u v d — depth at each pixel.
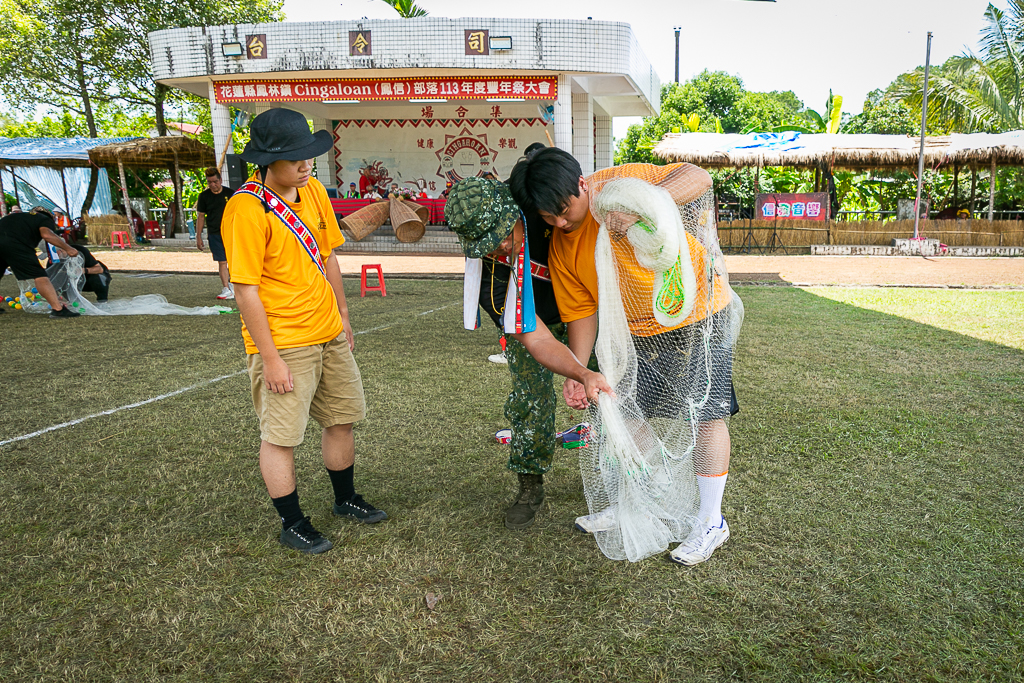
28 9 20.89
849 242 16.02
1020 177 18.70
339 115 19.62
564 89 15.12
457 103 19.11
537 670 1.83
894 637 1.92
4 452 3.34
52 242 7.12
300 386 2.39
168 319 6.97
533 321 2.25
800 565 2.29
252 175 2.36
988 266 12.34
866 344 5.48
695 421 2.34
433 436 3.56
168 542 2.51
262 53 14.88
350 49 14.64
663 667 1.83
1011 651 1.84
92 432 3.62
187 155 19.14
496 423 3.73
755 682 1.77
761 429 3.54
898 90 19.42
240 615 2.08
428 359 5.13
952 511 2.63
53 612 2.09
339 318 2.54
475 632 1.99
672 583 2.22
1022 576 2.19
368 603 2.14
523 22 14.44
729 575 2.25
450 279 10.48
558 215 2.04
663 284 2.13
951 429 3.50
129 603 2.14
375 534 2.57
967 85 18.08
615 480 2.40
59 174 22.56
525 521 2.62
